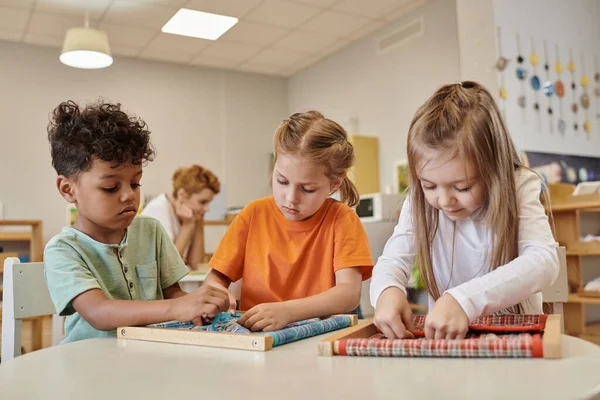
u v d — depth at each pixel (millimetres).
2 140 4664
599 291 2559
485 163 707
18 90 4758
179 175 3688
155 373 513
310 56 5340
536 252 709
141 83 5301
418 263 868
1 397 447
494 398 388
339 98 5195
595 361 490
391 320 630
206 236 5355
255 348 612
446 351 530
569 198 2688
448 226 884
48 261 890
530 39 3672
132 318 772
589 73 3988
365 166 4570
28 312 988
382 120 4656
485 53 3475
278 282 1068
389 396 403
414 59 4312
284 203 1003
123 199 894
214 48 5059
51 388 469
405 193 986
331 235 1071
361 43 4895
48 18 4258
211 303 766
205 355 592
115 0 3975
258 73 5883
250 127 5824
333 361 540
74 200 927
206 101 5617
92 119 895
